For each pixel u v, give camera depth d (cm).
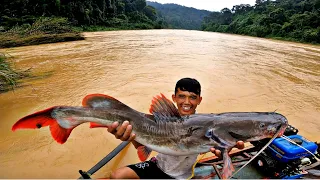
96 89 940
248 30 6016
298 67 1521
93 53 1798
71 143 559
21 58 1577
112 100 315
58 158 506
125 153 519
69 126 303
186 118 316
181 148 314
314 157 407
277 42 3644
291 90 1011
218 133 301
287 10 6016
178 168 355
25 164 487
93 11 5434
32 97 860
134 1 8738
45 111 291
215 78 1140
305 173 400
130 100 826
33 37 2361
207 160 427
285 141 398
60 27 2762
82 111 303
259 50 2367
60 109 297
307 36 3941
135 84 1004
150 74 1169
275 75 1266
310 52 2411
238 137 298
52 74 1167
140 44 2417
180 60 1556
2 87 957
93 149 538
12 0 3878
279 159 393
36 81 1048
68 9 4575
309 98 917
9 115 712
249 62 1614
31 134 599
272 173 399
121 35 3619
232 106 799
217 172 394
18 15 3831
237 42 3194
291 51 2420
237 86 1023
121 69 1270
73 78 1098
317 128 668
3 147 544
